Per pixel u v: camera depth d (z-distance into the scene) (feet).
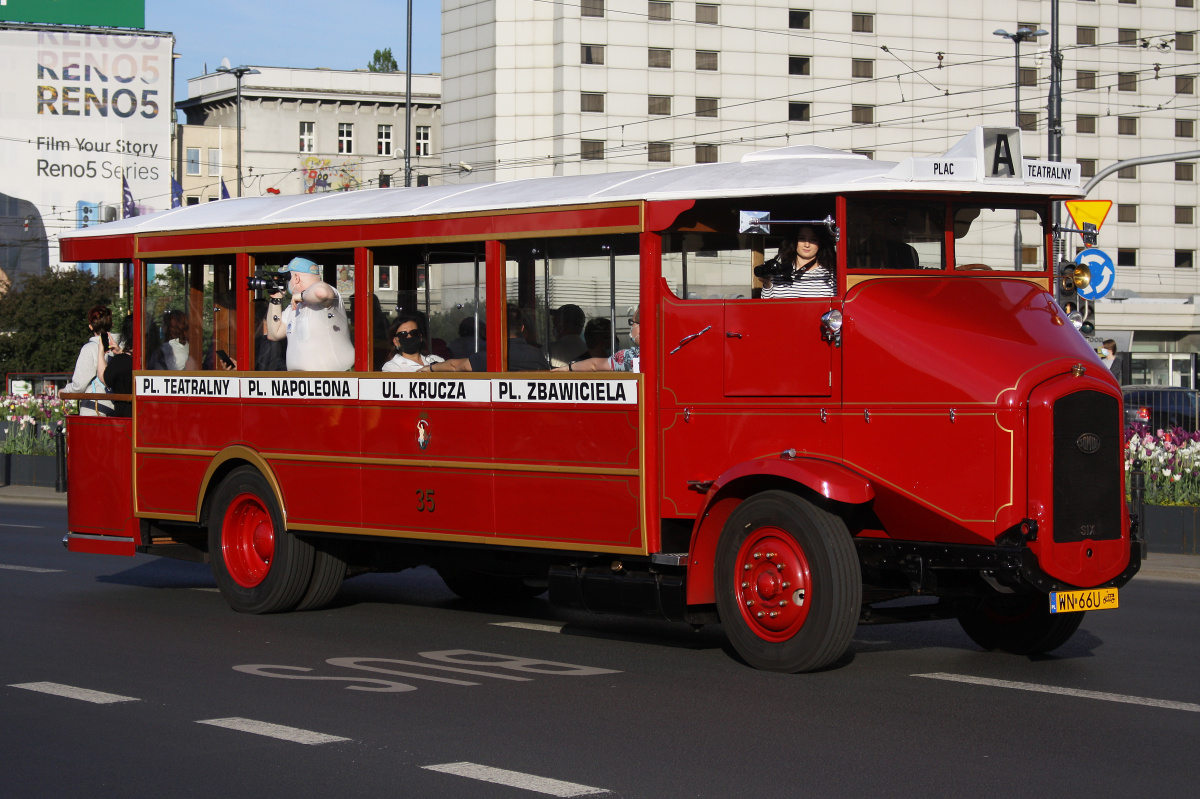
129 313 40.34
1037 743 21.44
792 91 228.22
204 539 39.55
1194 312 220.02
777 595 26.40
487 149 222.89
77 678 26.81
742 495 27.55
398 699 24.75
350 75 282.97
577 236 29.53
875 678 26.66
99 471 39.65
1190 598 40.24
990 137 27.58
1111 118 242.99
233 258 36.60
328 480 34.14
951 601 28.45
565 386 29.60
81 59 245.24
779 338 27.17
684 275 28.32
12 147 241.96
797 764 20.18
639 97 222.28
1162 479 52.16
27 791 19.15
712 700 24.57
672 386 28.35
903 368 25.88
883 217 27.17
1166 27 244.01
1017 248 28.37
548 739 21.74
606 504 28.99
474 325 31.50
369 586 41.65
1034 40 235.81
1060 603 25.27
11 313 195.21
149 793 19.01
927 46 232.12
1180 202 246.88
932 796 18.54
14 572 44.55
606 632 32.76
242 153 277.23
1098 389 25.76
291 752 21.03
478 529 31.22
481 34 223.30
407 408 32.50
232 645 30.68
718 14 225.15
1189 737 21.86
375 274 33.42
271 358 35.55
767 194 27.20
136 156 248.11
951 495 25.41
